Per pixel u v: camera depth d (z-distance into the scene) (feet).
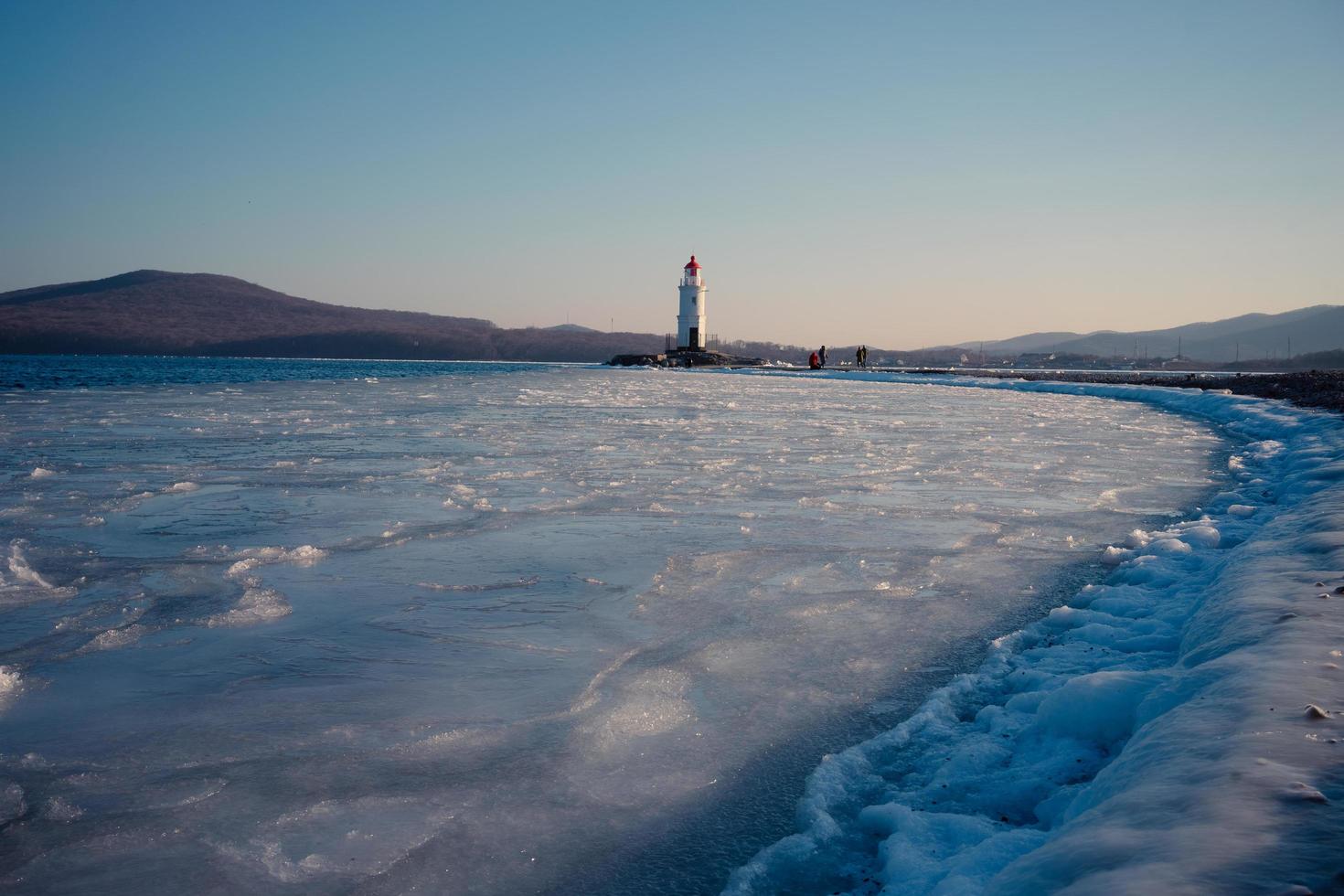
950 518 22.39
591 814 7.97
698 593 15.34
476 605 14.43
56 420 45.52
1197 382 106.01
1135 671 9.38
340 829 7.58
